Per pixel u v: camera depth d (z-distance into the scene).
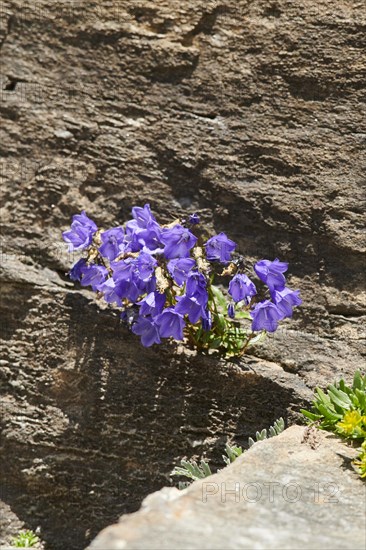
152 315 4.96
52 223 5.78
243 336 5.46
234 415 5.34
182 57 5.90
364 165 5.70
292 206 5.72
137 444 5.37
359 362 5.53
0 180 5.82
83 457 5.43
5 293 5.59
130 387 5.39
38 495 5.51
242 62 5.88
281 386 5.33
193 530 3.48
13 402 5.52
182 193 5.82
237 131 5.83
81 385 5.43
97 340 5.45
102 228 5.78
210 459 5.32
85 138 5.88
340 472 4.30
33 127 5.89
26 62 5.96
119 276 5.00
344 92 5.77
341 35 5.78
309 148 5.75
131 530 3.42
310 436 4.65
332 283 5.67
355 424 4.51
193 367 5.35
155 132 5.86
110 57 5.93
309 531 3.64
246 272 5.71
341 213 5.68
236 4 5.91
